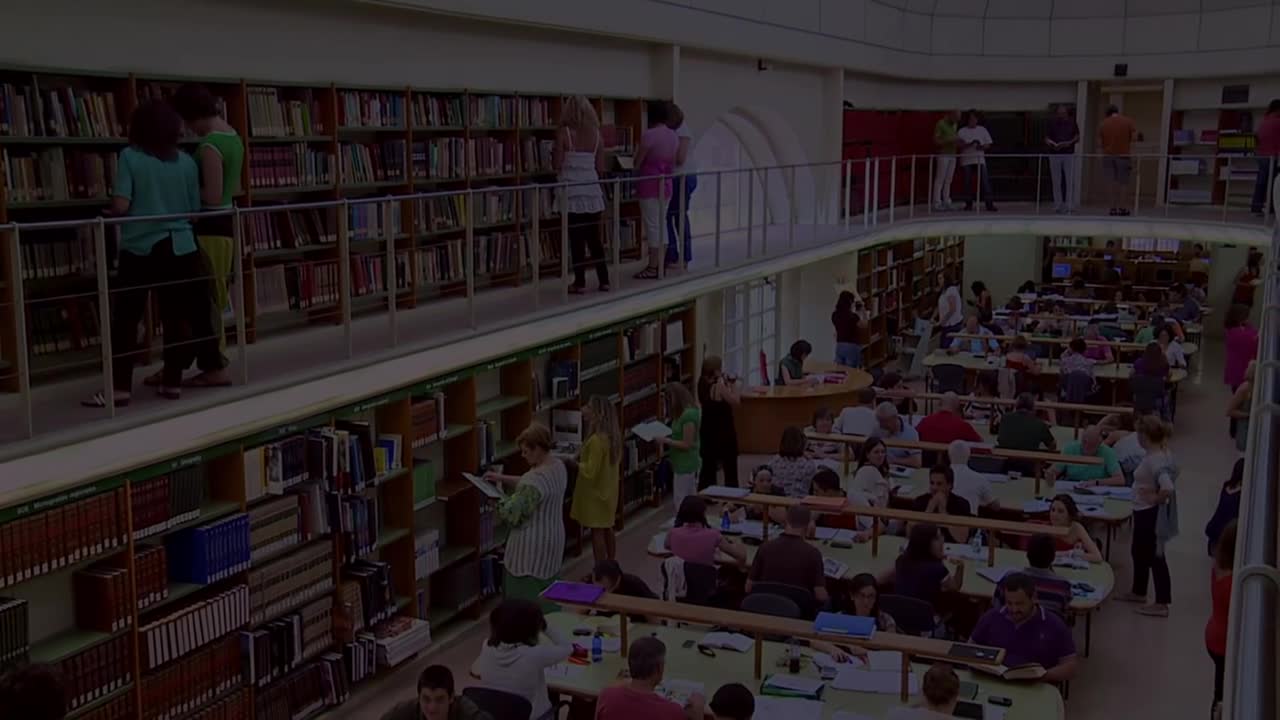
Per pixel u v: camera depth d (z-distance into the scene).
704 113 12.92
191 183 5.55
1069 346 14.14
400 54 8.52
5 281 5.03
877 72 17.02
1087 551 7.50
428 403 7.79
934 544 6.79
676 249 10.88
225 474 6.11
